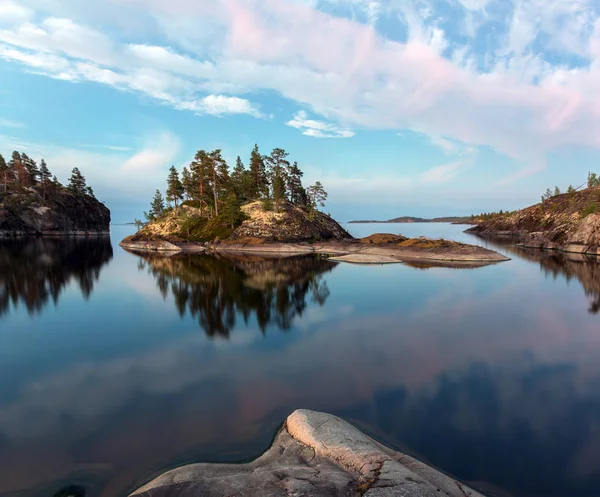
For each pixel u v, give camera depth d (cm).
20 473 820
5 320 2409
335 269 4900
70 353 1731
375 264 5484
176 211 10750
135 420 1070
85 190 16250
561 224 9106
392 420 1042
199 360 1609
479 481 775
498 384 1302
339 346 1778
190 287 3591
